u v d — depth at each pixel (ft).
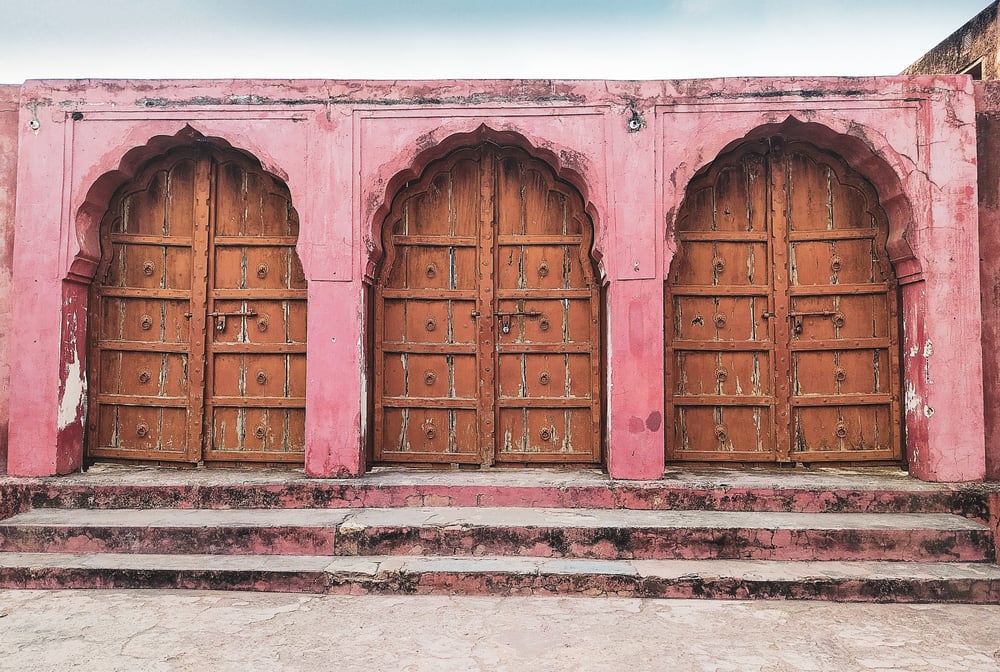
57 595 12.14
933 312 14.98
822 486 14.48
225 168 17.07
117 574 12.48
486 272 16.79
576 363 16.75
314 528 13.35
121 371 16.90
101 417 16.88
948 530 13.08
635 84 15.58
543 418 16.78
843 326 16.46
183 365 16.94
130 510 14.65
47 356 15.60
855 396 16.34
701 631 10.66
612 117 15.56
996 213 15.43
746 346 16.56
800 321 16.48
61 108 15.84
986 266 15.39
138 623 10.89
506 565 12.66
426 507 14.73
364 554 13.30
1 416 15.92
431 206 16.90
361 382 15.69
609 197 15.46
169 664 9.45
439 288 16.88
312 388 15.48
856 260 16.48
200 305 16.87
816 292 16.48
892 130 15.26
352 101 15.78
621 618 11.19
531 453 16.70
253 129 15.81
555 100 15.64
